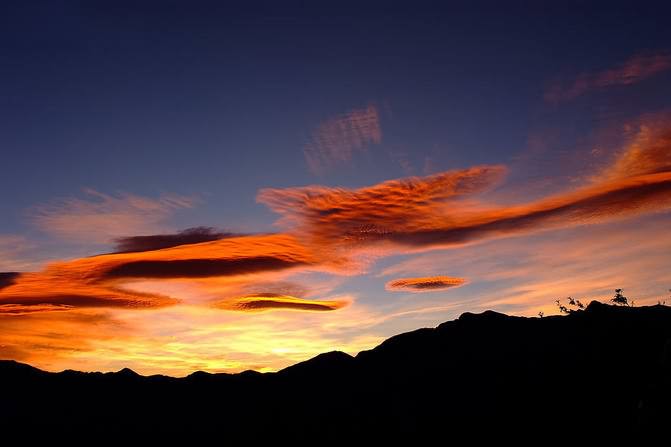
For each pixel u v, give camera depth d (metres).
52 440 60.44
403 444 54.47
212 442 60.38
